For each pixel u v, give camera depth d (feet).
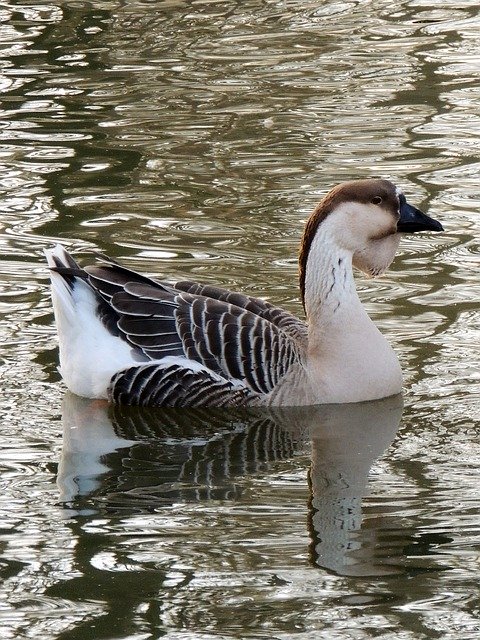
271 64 85.66
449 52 86.89
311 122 74.74
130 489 38.27
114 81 82.58
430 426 42.80
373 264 47.37
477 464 39.47
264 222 60.70
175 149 70.90
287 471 39.73
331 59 86.53
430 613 30.50
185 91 80.74
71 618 30.45
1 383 45.85
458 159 67.82
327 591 31.50
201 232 59.57
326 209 46.50
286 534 34.94
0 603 31.17
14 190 64.75
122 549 34.01
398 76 82.58
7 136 72.90
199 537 34.65
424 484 38.06
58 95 80.02
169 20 96.48
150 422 44.55
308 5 100.83
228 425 44.32
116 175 67.05
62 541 34.50
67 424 43.27
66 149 70.95
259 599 31.32
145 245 57.82
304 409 45.52
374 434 42.65
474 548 33.65
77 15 97.30
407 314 51.26
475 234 58.49
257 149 70.54
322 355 46.37
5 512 36.37
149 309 45.85
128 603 31.14
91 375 45.60
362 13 98.17
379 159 68.33
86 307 45.96
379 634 29.60
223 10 99.55
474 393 45.01
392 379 45.96
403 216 46.55
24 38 91.35
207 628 29.99
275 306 49.85
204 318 45.68
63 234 59.11
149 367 45.14
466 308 51.52
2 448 41.22
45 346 48.42
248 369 45.34
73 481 38.63
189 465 40.37
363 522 35.45
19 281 53.98
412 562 33.09
